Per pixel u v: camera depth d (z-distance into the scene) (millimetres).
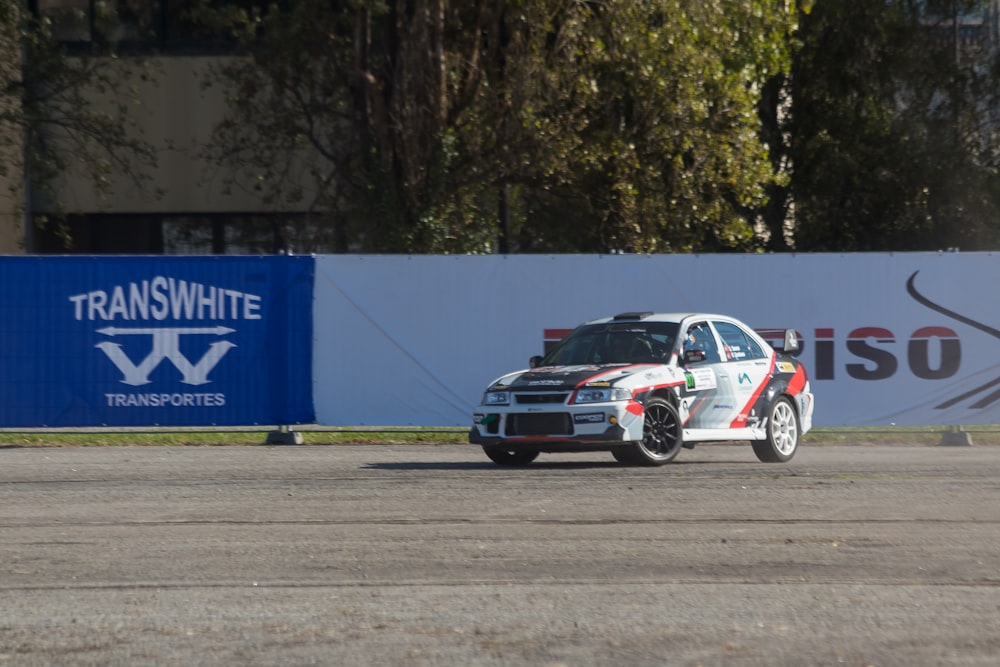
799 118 114562
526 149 89938
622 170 90938
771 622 25203
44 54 100875
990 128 115375
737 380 53906
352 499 41844
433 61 86688
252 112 101562
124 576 29703
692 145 89875
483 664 22141
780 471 50062
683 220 94000
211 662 22375
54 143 106562
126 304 63750
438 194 89812
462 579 29359
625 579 29328
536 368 52719
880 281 66750
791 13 92000
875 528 36062
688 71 86062
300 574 29922
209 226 115188
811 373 66750
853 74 113062
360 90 92625
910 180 112625
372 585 28766
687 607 26500
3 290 63406
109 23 107375
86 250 115562
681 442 51344
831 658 22547
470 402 65750
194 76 109188
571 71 86062
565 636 24094
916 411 66688
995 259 66562
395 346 65500
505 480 46750
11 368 63469
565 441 48750
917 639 23891
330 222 104312
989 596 27594
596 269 66312
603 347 53812
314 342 64938
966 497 42312
